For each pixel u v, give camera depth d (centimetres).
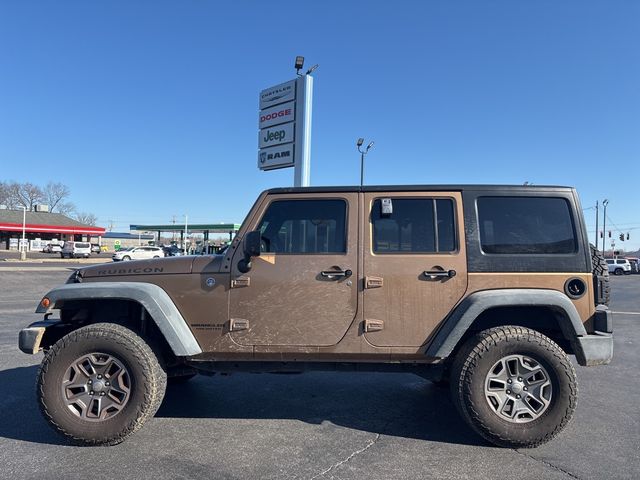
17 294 1778
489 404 383
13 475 337
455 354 413
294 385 565
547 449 386
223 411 474
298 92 1639
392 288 397
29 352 410
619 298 2002
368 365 412
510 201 412
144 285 404
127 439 400
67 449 382
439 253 402
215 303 404
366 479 334
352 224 408
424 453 377
